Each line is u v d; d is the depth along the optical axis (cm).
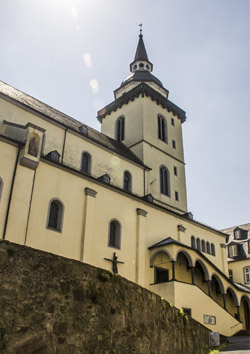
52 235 2395
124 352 1234
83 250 2531
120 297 1313
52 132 3066
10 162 2255
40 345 967
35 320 988
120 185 3556
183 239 3597
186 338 1739
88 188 2725
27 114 2919
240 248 5388
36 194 2391
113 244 2875
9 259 1003
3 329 910
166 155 4509
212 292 3688
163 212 3494
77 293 1142
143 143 4244
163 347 1485
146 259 3094
